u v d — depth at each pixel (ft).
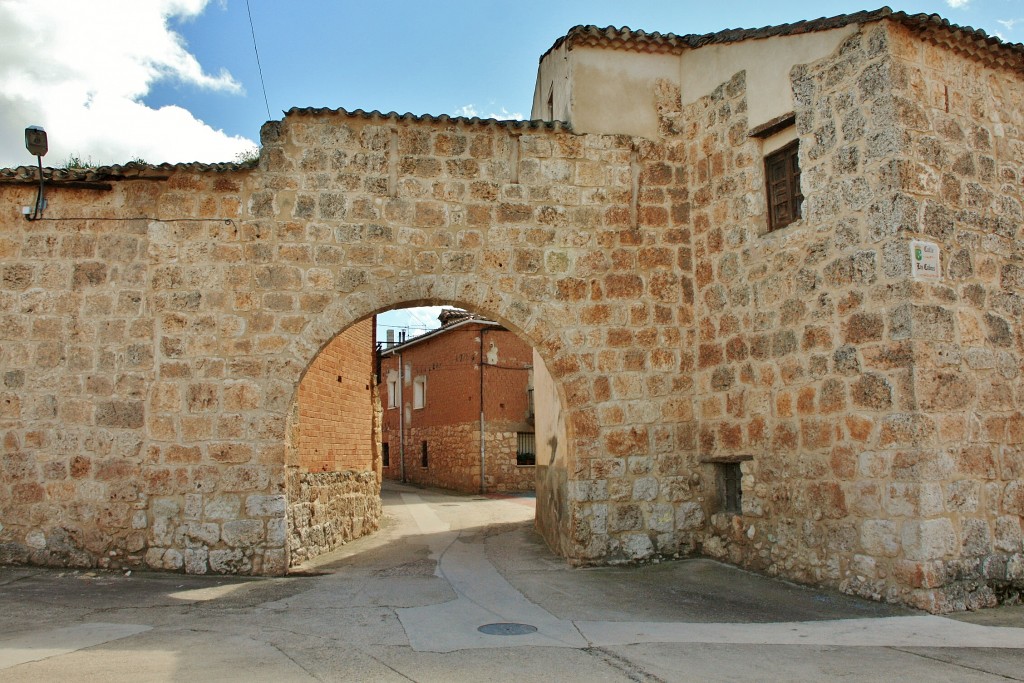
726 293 30.42
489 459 80.07
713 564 29.71
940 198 24.41
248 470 28.27
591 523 30.07
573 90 32.35
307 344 29.17
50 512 28.09
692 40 32.73
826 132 26.25
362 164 30.40
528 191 31.40
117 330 28.73
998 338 24.85
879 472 23.58
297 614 22.45
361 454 44.45
